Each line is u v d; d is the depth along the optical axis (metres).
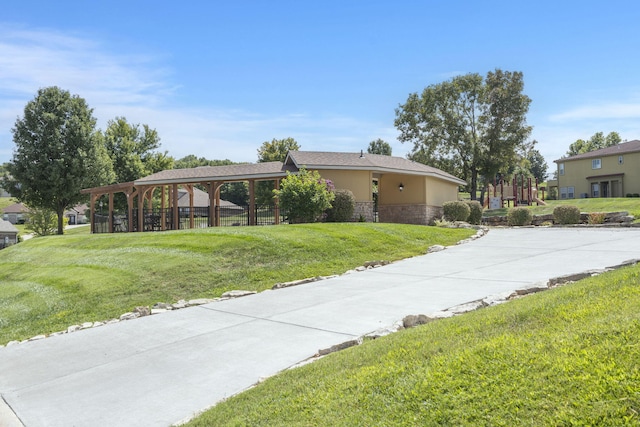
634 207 30.72
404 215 26.34
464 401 3.26
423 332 5.23
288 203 19.05
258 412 3.94
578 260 10.71
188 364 5.82
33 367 6.21
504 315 5.12
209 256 12.54
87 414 4.62
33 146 34.25
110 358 6.34
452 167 41.59
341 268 12.24
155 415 4.48
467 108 40.53
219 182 24.45
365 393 3.75
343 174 22.88
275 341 6.41
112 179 37.72
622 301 4.79
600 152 45.41
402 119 42.53
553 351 3.67
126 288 10.67
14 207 76.50
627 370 3.13
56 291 10.88
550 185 53.31
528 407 3.04
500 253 12.91
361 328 6.65
